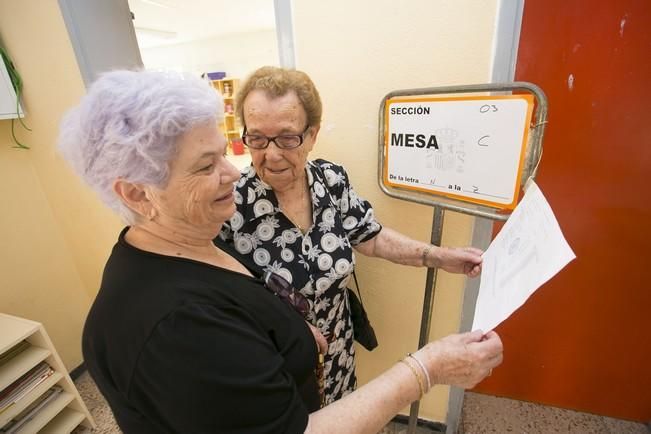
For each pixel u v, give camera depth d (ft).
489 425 4.80
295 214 2.91
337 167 3.21
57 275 5.93
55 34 4.43
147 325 1.44
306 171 2.94
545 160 3.56
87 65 4.45
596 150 3.39
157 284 1.57
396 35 2.95
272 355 1.68
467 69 2.91
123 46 4.89
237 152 22.57
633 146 3.29
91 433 5.03
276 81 2.40
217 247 2.29
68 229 5.90
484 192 2.53
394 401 1.83
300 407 1.68
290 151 2.52
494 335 2.00
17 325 4.27
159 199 1.56
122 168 1.42
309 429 1.63
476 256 2.89
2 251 5.18
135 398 1.47
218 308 1.59
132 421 1.58
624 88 3.12
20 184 5.36
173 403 1.41
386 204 3.61
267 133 2.46
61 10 4.19
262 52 25.00
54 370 4.58
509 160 2.34
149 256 1.68
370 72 3.13
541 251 1.82
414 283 3.99
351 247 3.14
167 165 1.47
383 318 4.29
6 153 5.16
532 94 2.16
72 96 4.73
